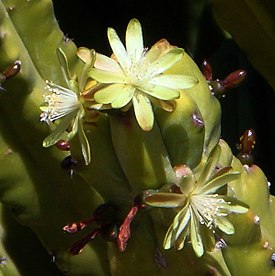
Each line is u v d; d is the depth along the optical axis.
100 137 0.35
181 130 0.35
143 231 0.36
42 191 0.39
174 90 0.34
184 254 0.36
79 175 0.39
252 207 0.39
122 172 0.35
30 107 0.38
